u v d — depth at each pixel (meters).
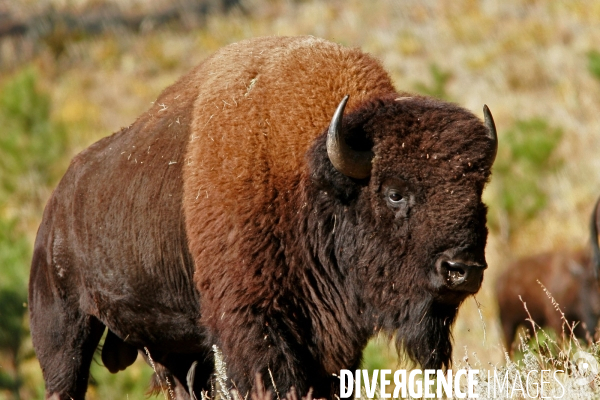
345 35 80.00
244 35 82.12
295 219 16.48
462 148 15.45
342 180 16.03
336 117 15.41
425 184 15.43
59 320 20.28
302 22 83.38
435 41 76.88
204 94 17.97
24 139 54.25
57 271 20.17
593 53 60.34
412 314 16.05
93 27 87.25
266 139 16.72
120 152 19.39
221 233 16.56
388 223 15.81
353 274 16.53
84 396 20.41
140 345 19.78
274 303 16.31
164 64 79.44
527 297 38.31
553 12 79.19
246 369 16.33
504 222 49.69
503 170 50.50
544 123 52.12
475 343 37.06
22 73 55.34
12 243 41.12
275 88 17.11
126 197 18.77
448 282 15.17
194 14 89.06
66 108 70.06
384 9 84.50
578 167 56.53
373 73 17.55
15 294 34.62
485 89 68.25
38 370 37.28
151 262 18.34
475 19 79.06
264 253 16.31
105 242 19.16
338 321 16.88
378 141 15.75
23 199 54.03
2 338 34.25
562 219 51.22
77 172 20.25
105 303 19.42
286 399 16.19
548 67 69.38
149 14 89.62
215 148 17.02
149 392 21.59
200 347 19.06
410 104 16.02
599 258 29.92
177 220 17.75
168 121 18.62
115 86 76.06
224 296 16.52
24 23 87.50
